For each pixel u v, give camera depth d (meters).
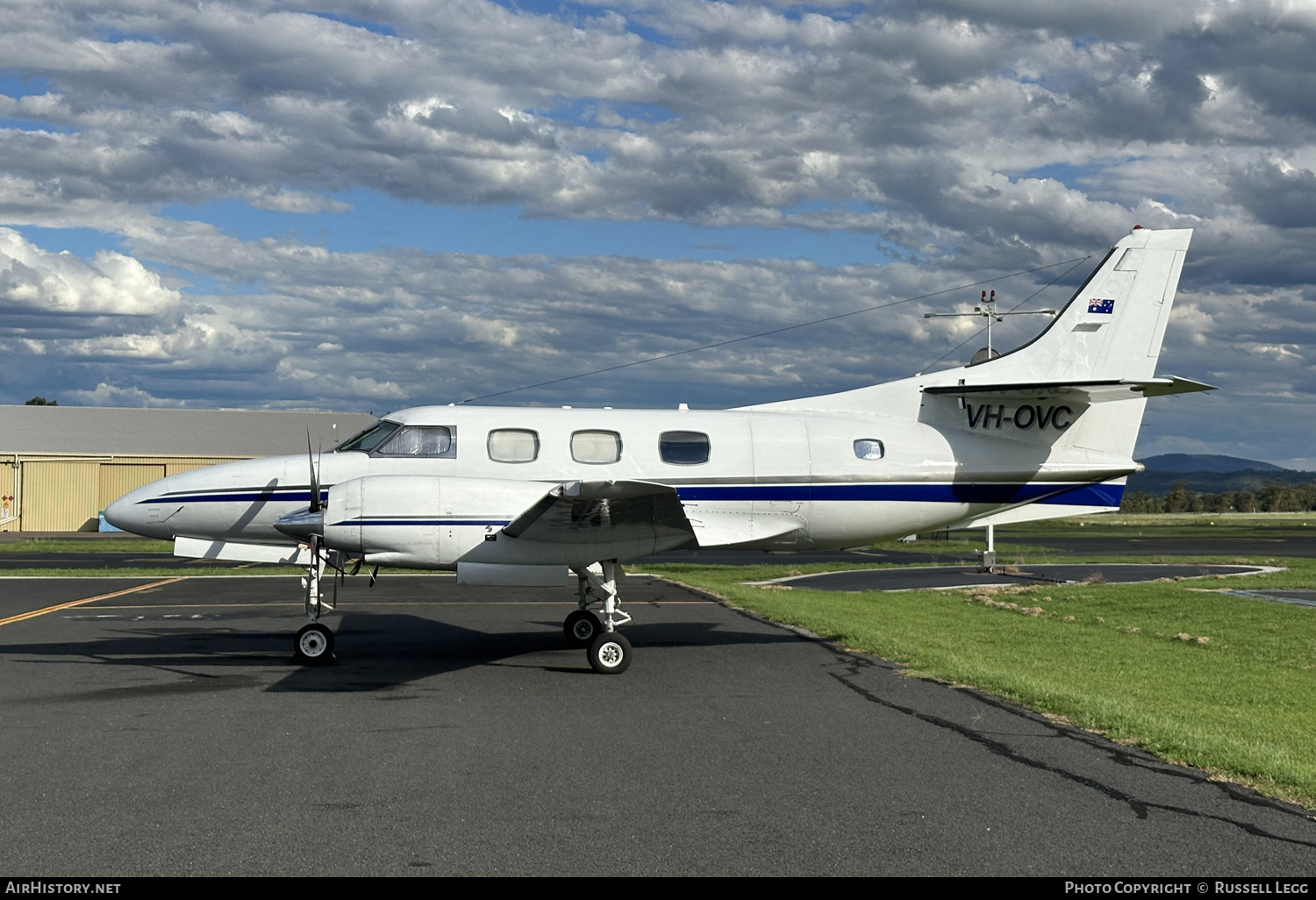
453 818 5.96
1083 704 9.09
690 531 11.70
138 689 10.06
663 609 17.72
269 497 13.01
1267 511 131.38
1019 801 6.38
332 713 8.91
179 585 22.06
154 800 6.24
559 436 13.22
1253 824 5.95
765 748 7.70
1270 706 9.99
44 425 50.25
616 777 6.86
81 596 19.55
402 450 13.10
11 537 42.59
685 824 5.89
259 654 12.46
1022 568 29.14
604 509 10.87
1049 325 14.65
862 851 5.46
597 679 10.78
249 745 7.70
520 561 11.77
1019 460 14.23
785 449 13.62
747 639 13.96
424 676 10.91
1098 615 17.30
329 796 6.36
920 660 11.87
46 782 6.62
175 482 13.26
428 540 11.68
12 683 10.32
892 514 13.95
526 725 8.50
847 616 16.58
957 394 14.17
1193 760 7.30
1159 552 38.91
